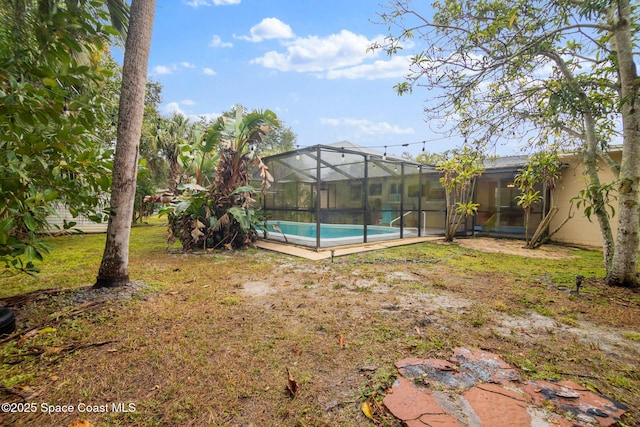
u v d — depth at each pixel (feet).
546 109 11.79
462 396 5.73
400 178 28.50
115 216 11.91
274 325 9.04
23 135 7.79
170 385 6.16
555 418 5.13
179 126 50.44
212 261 18.65
